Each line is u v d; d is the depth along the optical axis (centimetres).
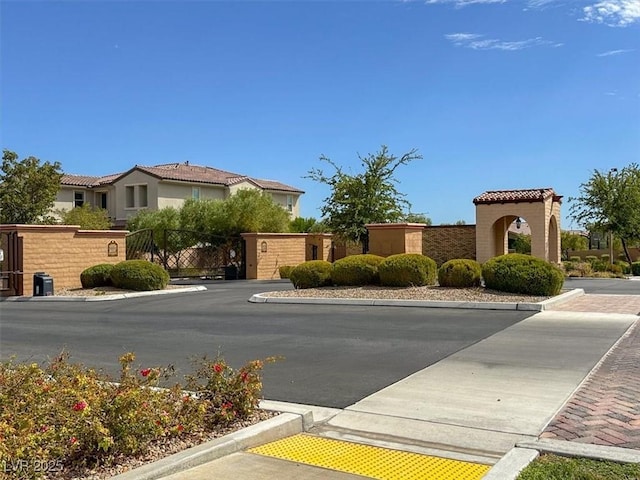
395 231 2133
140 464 499
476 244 3047
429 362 912
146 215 3731
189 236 3441
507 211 2972
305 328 1269
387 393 742
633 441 551
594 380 780
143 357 988
